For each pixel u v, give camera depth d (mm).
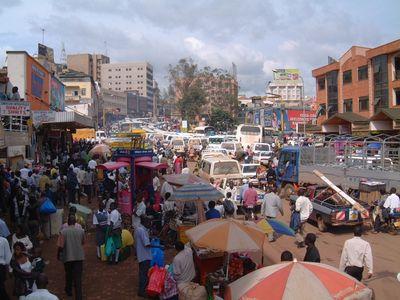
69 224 8891
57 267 11258
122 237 11797
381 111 33062
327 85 50281
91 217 16672
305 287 4855
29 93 27891
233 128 90812
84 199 21016
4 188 15609
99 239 11984
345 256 8492
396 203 15328
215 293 8352
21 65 26688
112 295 9430
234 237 7820
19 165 21016
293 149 22250
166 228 13367
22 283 7848
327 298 4758
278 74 148375
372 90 42094
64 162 24312
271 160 26984
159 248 9492
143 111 184500
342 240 14703
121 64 192375
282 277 5016
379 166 19016
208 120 92375
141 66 191500
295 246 13867
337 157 21891
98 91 99438
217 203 15031
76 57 147625
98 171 21906
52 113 24234
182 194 12500
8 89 22969
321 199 16547
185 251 8562
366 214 15391
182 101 97000
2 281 8234
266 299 4793
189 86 99688
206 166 21094
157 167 16094
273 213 14258
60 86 40969
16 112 15297
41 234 13453
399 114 32344
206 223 8406
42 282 6168
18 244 8016
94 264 11562
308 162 22281
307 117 73062
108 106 149250
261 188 23609
